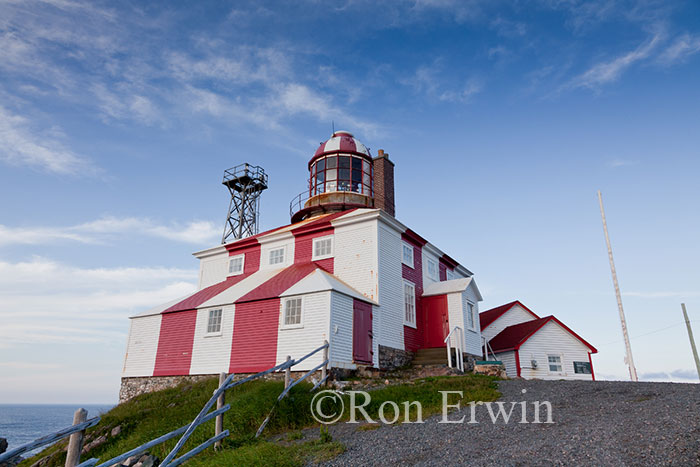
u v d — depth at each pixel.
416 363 20.66
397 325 20.59
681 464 5.75
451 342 21.25
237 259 25.58
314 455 8.00
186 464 8.84
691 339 28.03
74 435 6.11
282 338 17.83
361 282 20.30
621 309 23.58
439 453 7.38
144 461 9.43
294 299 18.08
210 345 19.94
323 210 26.50
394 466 6.99
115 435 14.01
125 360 22.62
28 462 15.73
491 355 24.81
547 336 24.92
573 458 6.32
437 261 25.80
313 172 28.84
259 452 8.23
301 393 12.36
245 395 12.10
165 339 21.67
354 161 28.05
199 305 21.08
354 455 7.80
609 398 10.43
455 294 21.98
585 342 25.20
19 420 156.50
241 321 19.39
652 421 7.68
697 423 7.16
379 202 27.09
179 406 14.29
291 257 23.25
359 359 17.67
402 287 21.56
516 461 6.47
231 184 36.81
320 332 16.86
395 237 21.97
